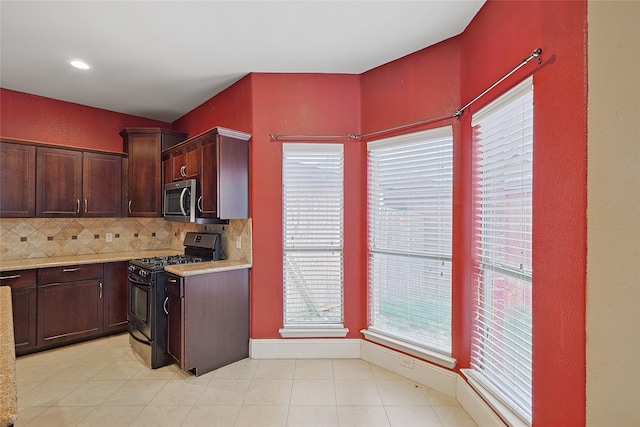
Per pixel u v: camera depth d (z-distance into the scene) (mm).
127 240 3846
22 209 2953
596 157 938
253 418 1933
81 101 3420
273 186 2738
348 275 2721
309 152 2723
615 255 894
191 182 2877
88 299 3117
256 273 2746
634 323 859
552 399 1278
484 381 1822
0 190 2844
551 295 1279
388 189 2541
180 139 3719
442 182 2213
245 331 2752
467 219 2035
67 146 3209
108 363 2654
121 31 2135
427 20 2004
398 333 2496
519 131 1531
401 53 2400
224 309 2611
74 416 1944
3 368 933
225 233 3104
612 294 897
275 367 2582
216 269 2541
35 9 1888
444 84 2203
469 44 2025
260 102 2738
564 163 1201
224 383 2336
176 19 2006
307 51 2396
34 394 2184
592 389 931
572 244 1162
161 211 3582
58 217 3154
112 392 2213
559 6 1230
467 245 2037
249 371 2516
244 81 2830
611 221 903
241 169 2742
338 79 2736
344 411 2006
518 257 1595
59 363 2650
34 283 2822
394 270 2516
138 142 3566
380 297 2617
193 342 2432
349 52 2398
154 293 2576
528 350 1495
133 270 2895
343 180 2715
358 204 2715
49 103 3309
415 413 1987
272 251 2742
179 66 2643
